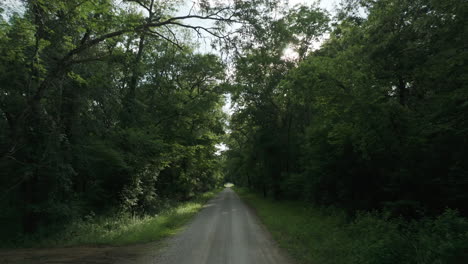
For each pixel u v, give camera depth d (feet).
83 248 31.53
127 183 56.75
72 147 46.16
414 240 22.21
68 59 35.65
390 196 39.42
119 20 33.99
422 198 33.42
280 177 100.68
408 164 35.27
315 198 60.70
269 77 82.38
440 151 31.81
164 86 77.41
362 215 37.60
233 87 58.18
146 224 43.98
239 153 157.79
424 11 30.12
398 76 38.86
